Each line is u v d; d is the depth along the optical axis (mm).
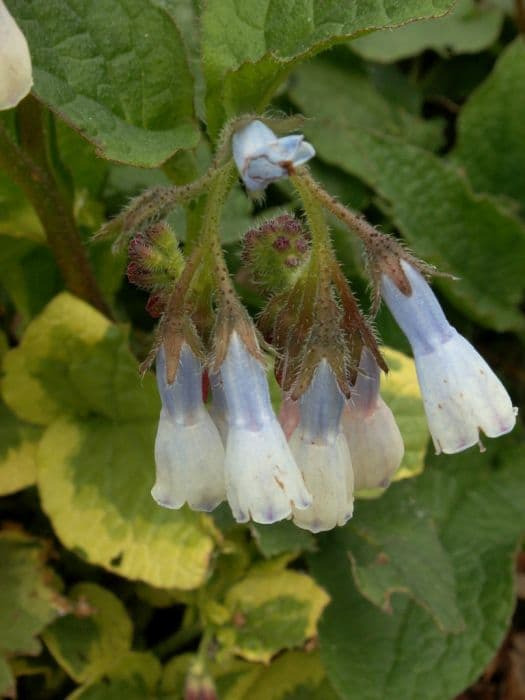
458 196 211
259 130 124
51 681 188
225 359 122
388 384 171
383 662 181
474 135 227
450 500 196
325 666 181
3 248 182
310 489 124
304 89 223
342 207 128
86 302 181
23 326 190
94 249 189
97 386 173
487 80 224
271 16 146
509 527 193
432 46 234
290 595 179
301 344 128
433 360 123
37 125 162
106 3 142
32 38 138
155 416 175
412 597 182
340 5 143
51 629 181
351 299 127
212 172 130
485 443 203
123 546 169
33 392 176
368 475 131
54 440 175
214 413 128
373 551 178
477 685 228
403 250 126
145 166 143
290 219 139
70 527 170
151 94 146
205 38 147
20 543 181
